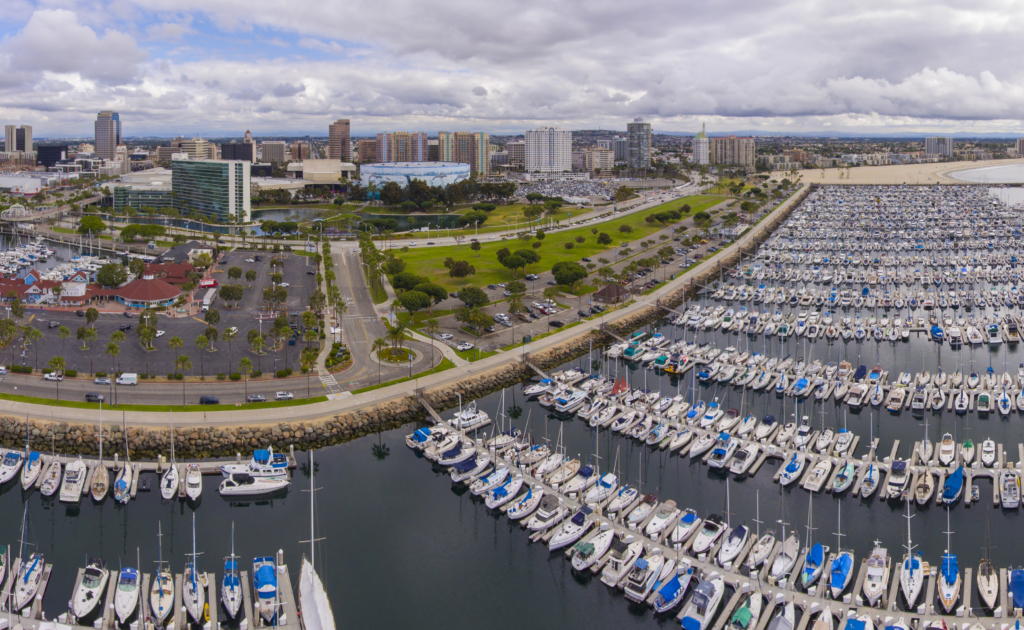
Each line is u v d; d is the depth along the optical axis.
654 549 174.50
